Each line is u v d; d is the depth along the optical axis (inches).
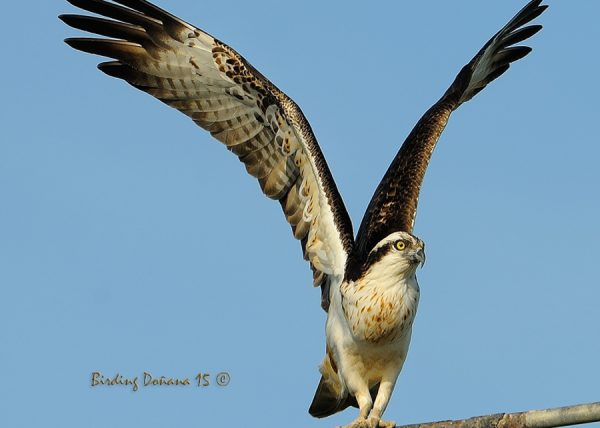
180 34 616.1
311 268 608.7
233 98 615.2
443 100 666.2
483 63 706.8
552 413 452.8
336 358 579.8
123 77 617.9
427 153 626.2
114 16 616.7
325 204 592.7
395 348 569.0
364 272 565.9
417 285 572.1
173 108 623.2
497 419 461.7
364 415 567.2
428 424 478.0
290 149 603.8
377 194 614.5
